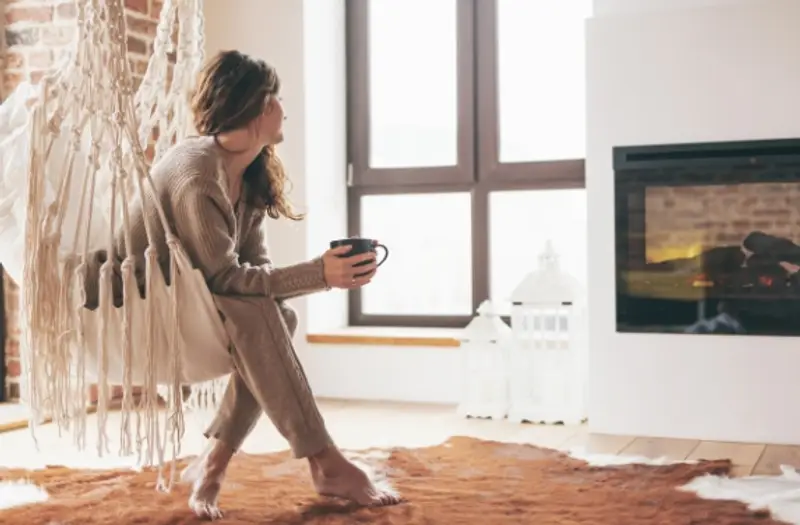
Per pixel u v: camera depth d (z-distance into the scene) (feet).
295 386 7.30
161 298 6.88
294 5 14.19
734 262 10.71
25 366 7.01
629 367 11.12
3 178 7.21
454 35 14.83
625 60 11.08
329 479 7.64
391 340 13.56
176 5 8.40
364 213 15.35
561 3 14.20
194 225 6.98
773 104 10.55
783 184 10.51
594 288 11.23
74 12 12.55
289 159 14.19
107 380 6.95
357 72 15.26
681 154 10.85
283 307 7.78
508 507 7.61
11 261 7.26
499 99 14.56
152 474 8.87
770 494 7.91
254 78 7.38
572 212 14.14
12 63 12.84
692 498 7.81
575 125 14.17
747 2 10.69
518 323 12.09
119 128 6.73
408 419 12.09
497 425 11.71
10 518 7.32
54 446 10.18
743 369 10.68
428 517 7.31
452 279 14.89
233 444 7.63
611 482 8.46
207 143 7.29
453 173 14.69
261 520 7.27
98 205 7.53
